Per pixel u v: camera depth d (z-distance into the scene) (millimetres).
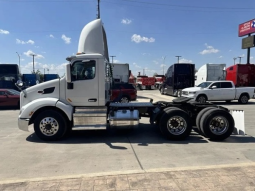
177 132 6172
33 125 6211
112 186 3178
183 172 3625
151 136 6656
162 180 3348
